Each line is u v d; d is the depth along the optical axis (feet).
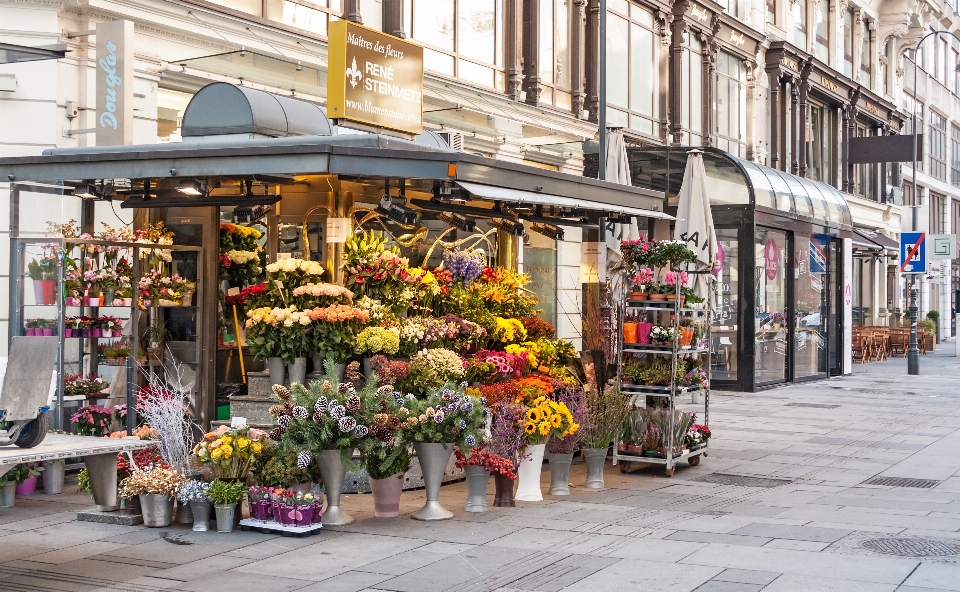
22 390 23.52
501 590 23.39
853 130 130.62
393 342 34.94
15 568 25.27
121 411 37.11
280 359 35.29
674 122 91.35
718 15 95.71
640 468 42.06
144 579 24.31
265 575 24.64
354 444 29.84
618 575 24.59
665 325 41.14
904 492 36.37
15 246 35.70
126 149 34.01
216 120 35.60
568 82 78.64
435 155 30.12
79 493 34.94
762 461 43.78
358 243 38.04
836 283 95.50
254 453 29.89
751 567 25.31
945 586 23.53
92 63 42.57
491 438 32.76
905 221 105.09
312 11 54.39
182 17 45.85
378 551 27.07
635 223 57.57
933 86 176.86
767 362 79.66
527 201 32.83
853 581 23.97
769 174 80.33
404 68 39.45
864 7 135.23
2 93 40.63
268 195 36.17
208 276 38.40
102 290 36.70
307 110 38.19
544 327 44.27
